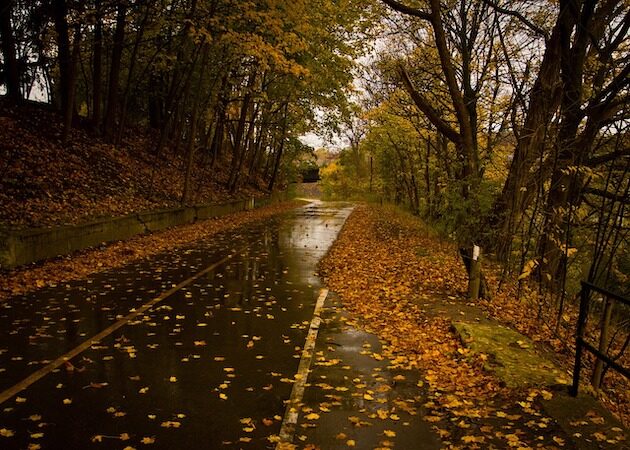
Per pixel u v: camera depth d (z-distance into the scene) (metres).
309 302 8.87
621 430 4.43
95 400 4.73
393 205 36.44
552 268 11.15
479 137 17.98
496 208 11.22
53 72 22.59
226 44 21.61
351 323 7.64
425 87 17.95
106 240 13.46
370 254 14.67
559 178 11.08
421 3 14.31
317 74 23.84
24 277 9.44
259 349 6.33
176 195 21.31
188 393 4.96
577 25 11.62
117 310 7.82
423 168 24.86
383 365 5.96
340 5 16.73
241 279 10.57
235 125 40.84
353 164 60.72
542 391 5.17
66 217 12.88
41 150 16.22
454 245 15.55
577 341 5.07
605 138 10.72
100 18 17.70
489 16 14.39
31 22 18.09
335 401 4.90
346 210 36.22
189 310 7.99
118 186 17.69
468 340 6.65
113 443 3.98
